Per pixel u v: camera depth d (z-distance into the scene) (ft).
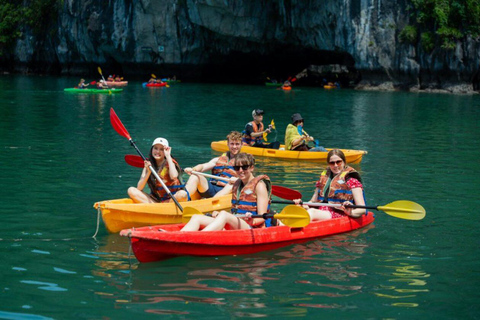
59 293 15.17
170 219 22.06
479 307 14.71
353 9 116.16
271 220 20.26
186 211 19.01
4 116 58.75
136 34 147.02
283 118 64.39
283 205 25.53
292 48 139.33
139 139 44.86
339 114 68.49
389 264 17.85
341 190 21.70
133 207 20.94
